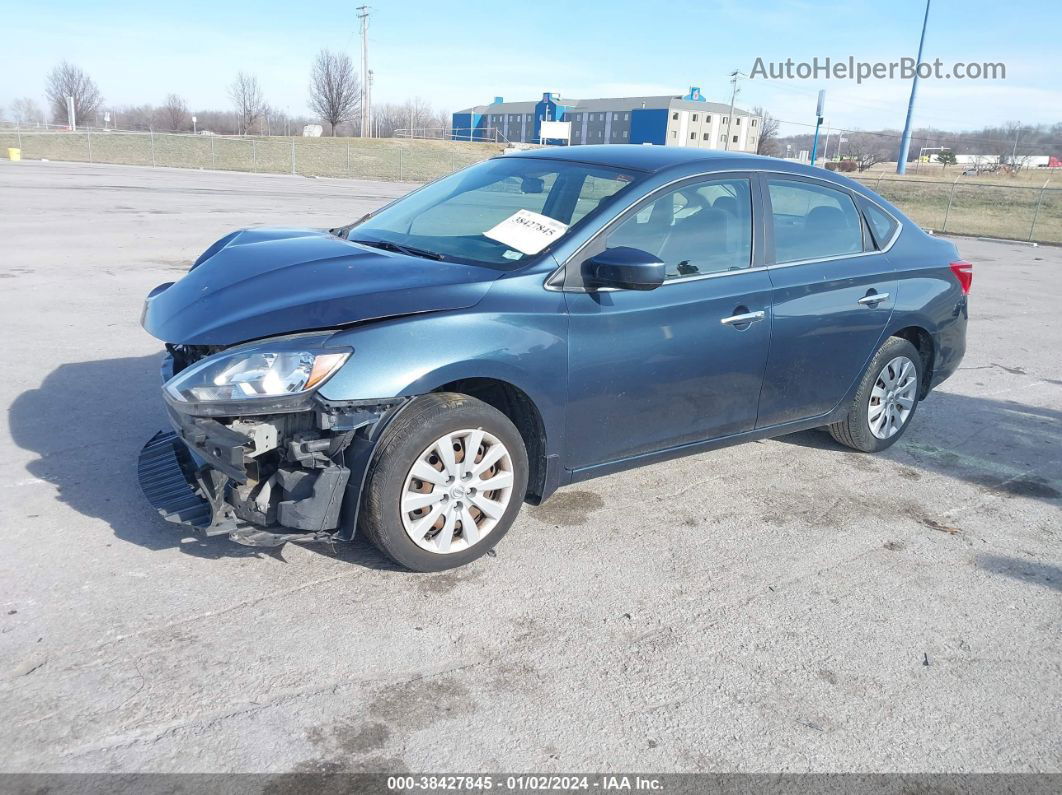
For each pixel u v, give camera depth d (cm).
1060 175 5172
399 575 351
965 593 372
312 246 399
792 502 457
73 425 495
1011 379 750
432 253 391
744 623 336
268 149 4922
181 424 312
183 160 4362
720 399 427
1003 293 1287
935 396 684
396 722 266
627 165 420
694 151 451
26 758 239
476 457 351
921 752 270
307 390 310
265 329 320
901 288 501
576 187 412
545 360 357
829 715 285
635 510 434
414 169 4569
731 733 272
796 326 446
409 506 335
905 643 330
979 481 504
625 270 350
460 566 361
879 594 366
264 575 344
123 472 433
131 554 353
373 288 342
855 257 485
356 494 327
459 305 341
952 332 544
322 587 339
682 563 381
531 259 370
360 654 298
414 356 324
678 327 397
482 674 293
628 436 400
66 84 7625
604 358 376
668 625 331
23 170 2925
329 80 7162
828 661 315
